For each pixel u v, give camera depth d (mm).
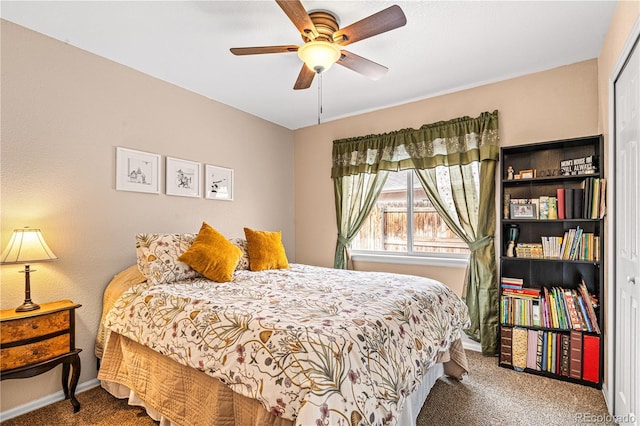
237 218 3654
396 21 1703
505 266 2850
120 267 2617
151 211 2846
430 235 3500
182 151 3111
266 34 2271
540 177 2609
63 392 2240
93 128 2480
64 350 2068
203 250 2453
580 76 2660
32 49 2184
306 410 1094
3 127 2055
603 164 2336
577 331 2404
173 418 1673
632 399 1675
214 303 1768
